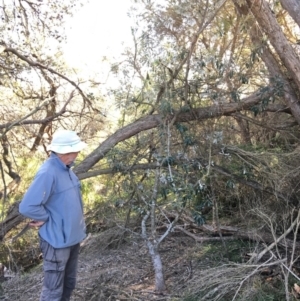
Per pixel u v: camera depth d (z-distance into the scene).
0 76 7.43
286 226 4.70
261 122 5.49
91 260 5.57
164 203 4.69
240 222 5.43
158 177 4.46
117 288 4.37
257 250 4.41
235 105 5.09
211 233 5.43
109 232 5.94
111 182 5.77
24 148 8.16
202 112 4.96
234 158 5.13
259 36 5.09
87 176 5.16
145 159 5.29
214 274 3.84
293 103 5.28
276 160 4.85
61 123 7.79
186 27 4.91
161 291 4.21
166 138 4.80
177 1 4.89
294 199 4.91
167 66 4.73
